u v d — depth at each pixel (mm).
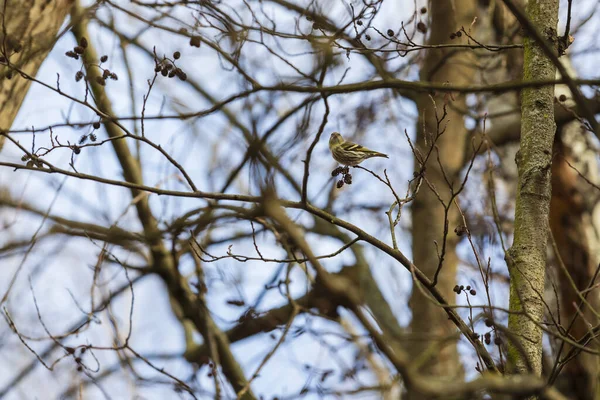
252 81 9438
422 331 17062
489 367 8000
